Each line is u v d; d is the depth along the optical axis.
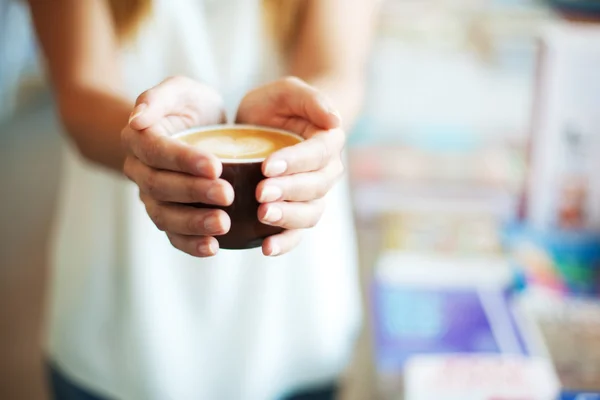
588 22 1.24
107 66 0.80
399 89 1.58
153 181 0.58
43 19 0.79
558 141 1.25
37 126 3.04
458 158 1.47
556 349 1.03
